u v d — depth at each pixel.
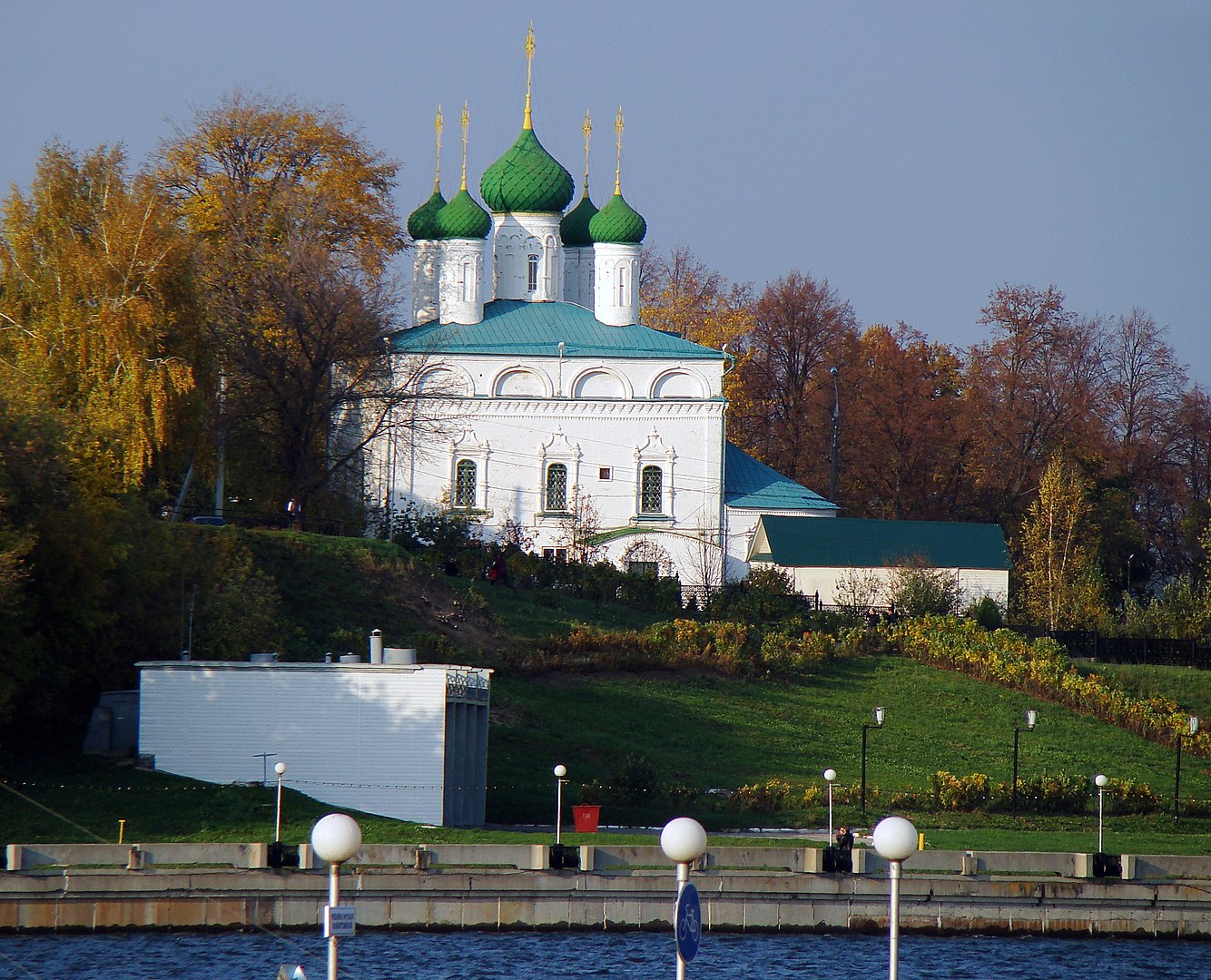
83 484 142.12
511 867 113.88
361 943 107.12
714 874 113.62
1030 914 114.38
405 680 126.31
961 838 134.50
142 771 126.69
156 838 116.25
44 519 132.38
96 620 135.25
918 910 113.69
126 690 139.50
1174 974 107.31
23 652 127.19
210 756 127.00
